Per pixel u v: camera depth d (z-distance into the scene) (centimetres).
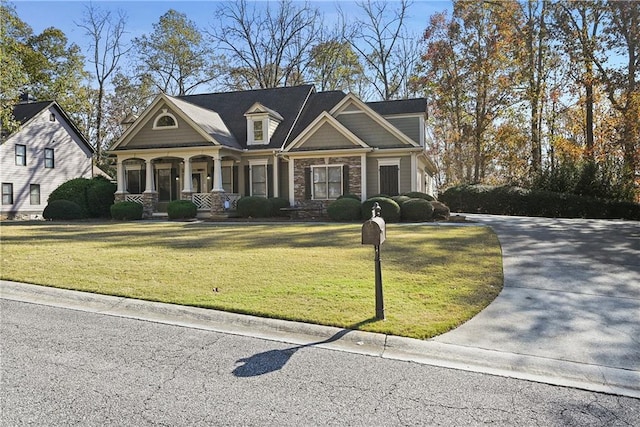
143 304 536
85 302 566
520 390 327
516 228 1260
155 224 1628
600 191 2162
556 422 281
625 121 2112
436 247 914
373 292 568
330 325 456
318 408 295
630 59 2175
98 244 1012
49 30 3503
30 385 327
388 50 3597
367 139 1919
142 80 3869
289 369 359
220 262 772
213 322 487
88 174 3247
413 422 278
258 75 3597
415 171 1862
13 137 2700
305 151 1869
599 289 604
